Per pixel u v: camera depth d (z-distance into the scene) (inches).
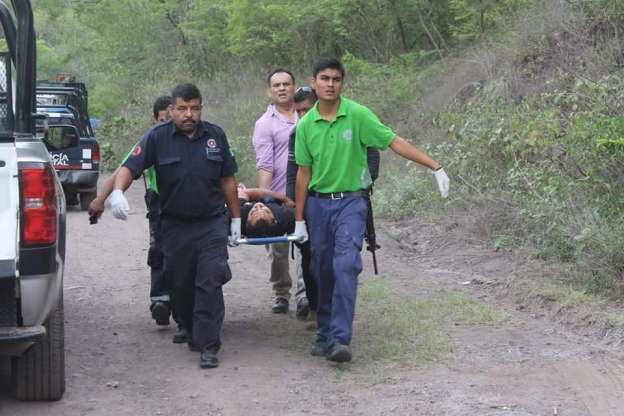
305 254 337.4
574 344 311.4
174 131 297.3
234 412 258.2
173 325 356.2
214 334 299.9
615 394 263.9
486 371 286.7
